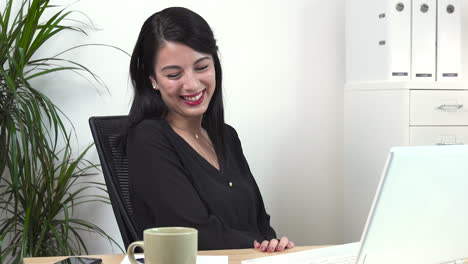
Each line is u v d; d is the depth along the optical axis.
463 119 2.39
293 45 2.77
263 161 2.75
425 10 2.42
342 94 2.84
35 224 2.25
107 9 2.53
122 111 2.56
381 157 2.43
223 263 1.14
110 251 2.58
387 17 2.40
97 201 2.55
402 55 2.41
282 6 2.75
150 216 1.60
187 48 1.65
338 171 2.86
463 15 2.90
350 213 2.66
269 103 2.75
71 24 2.49
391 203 0.94
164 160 1.59
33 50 2.24
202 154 1.74
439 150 0.96
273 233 1.83
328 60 2.82
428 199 0.97
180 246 0.92
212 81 1.71
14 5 2.40
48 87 2.48
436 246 1.03
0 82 2.22
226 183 1.70
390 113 2.38
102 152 1.69
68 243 2.38
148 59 1.70
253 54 2.72
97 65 2.53
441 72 2.45
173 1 2.60
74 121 2.51
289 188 2.80
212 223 1.52
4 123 2.16
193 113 1.70
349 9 2.66
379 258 0.99
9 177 2.42
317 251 1.19
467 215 1.04
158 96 1.73
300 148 2.80
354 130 2.61
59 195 2.25
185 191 1.56
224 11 2.67
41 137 2.13
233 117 2.71
